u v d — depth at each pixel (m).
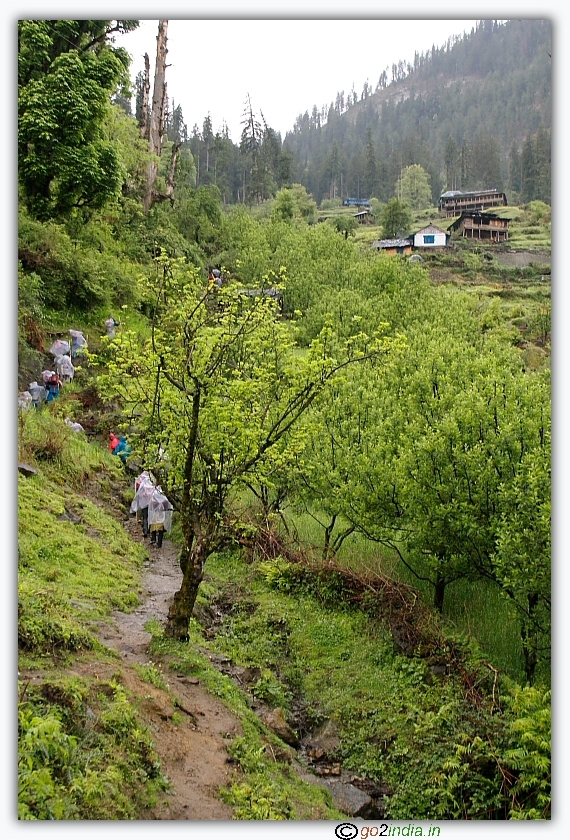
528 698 10.33
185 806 7.83
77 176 26.17
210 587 16.42
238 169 110.56
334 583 15.81
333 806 9.78
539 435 13.24
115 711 8.29
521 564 11.45
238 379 13.09
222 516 13.78
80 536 14.80
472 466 13.28
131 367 13.66
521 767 9.60
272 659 13.80
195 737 9.38
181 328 12.42
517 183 126.62
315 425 14.93
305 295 44.12
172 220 46.22
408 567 15.52
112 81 27.81
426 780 10.30
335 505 16.19
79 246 28.44
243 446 12.37
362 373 20.64
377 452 15.83
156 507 17.52
